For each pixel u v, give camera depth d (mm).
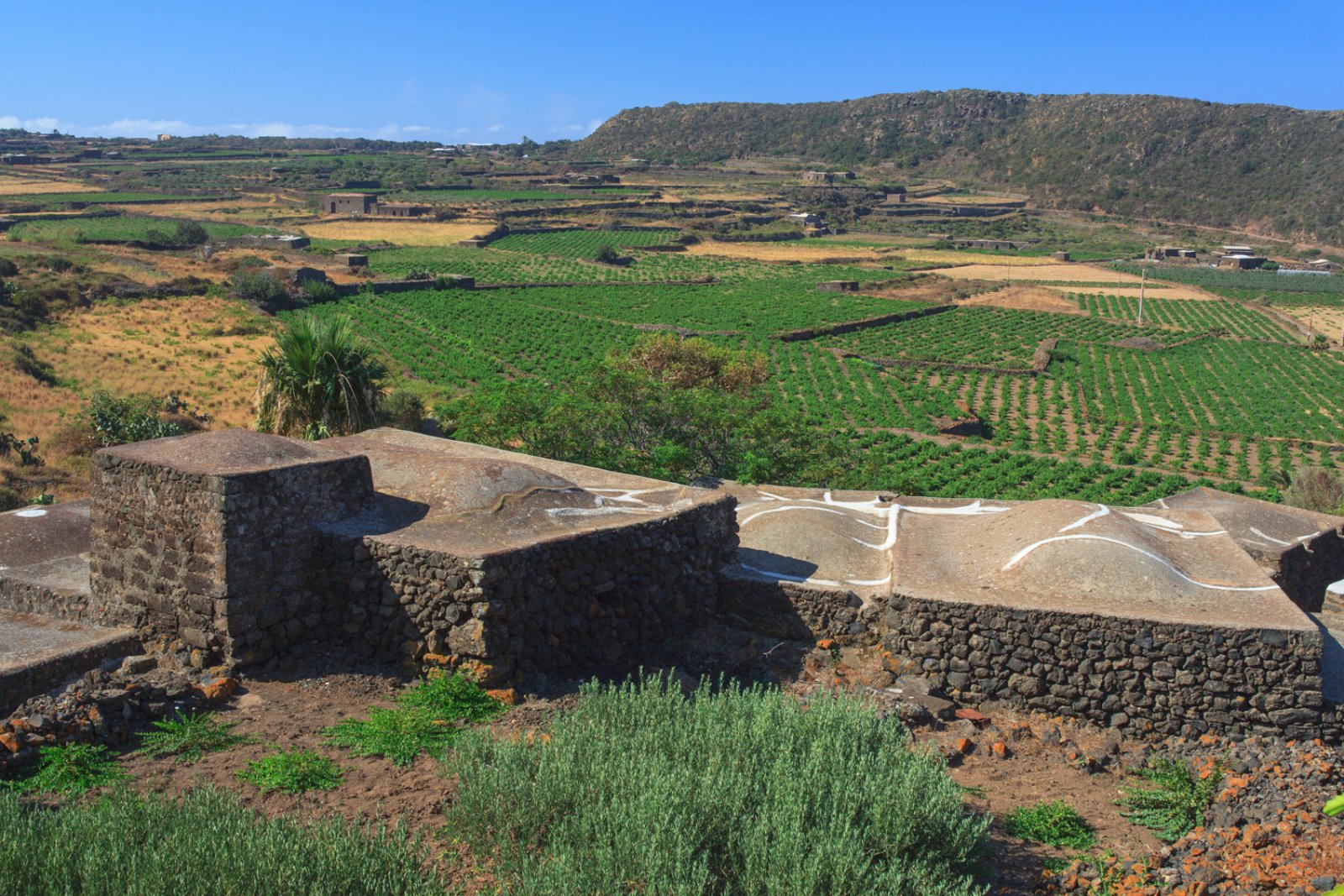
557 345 91312
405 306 102312
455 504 12742
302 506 11453
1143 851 8516
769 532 15180
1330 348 106500
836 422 69438
